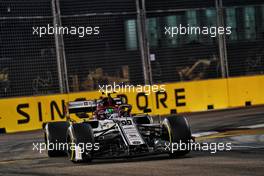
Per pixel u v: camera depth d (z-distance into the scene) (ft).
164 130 136.56
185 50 266.98
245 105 271.08
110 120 138.72
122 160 137.69
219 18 270.67
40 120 240.12
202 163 122.42
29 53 243.81
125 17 259.19
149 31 262.47
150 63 261.85
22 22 242.78
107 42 256.32
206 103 265.34
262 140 162.09
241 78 271.28
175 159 132.05
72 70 250.78
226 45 272.31
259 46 275.39
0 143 200.03
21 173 126.41
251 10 274.36
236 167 114.32
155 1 263.08
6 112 235.81
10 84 240.32
